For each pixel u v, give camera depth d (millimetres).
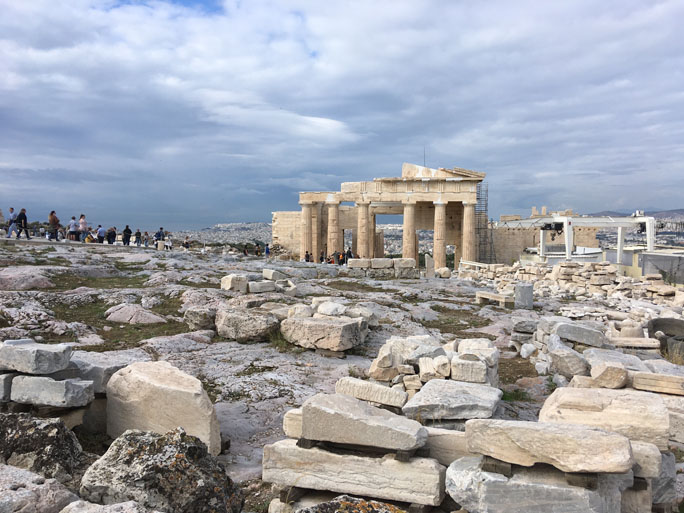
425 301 23906
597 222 54938
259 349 13797
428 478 5840
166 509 5484
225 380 11219
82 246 35969
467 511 5637
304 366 12633
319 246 65438
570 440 5184
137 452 5891
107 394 8305
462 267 49781
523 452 5344
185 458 5809
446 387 8953
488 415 7980
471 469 5562
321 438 6266
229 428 8992
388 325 17500
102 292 18781
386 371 11070
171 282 22297
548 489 5148
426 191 58719
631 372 9398
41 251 28734
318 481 6211
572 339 13664
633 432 6160
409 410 8047
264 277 23672
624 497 5695
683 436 8477
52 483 5629
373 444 6059
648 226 52125
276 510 6285
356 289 25406
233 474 7398
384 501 6059
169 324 16062
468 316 21172
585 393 6961
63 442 6629
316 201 61594
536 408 10680
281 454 6375
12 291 17547
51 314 15836
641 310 21766
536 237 70875
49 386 7785
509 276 40094
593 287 32250
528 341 15609
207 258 33719
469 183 57938
